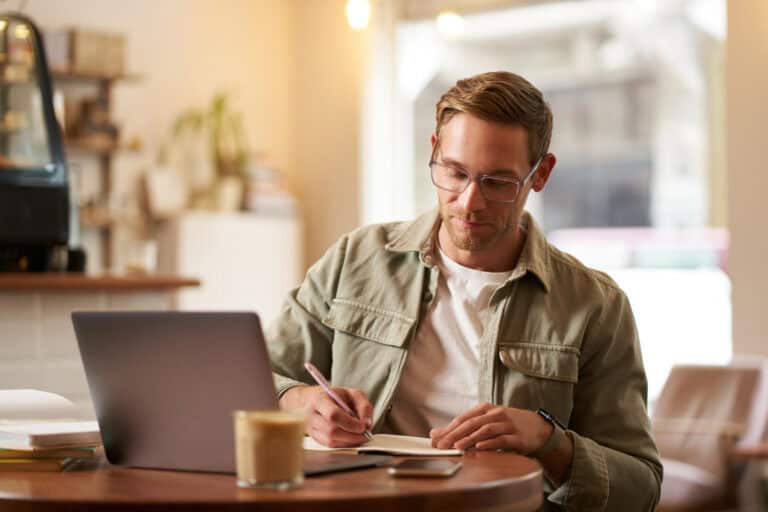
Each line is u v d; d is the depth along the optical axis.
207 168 5.66
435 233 2.15
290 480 1.39
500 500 1.43
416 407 2.06
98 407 1.62
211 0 5.82
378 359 2.09
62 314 3.45
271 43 6.14
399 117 6.10
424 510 1.36
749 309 4.70
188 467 1.57
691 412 4.28
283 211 5.89
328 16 6.07
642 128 9.62
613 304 2.09
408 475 1.48
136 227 5.36
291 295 2.28
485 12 5.82
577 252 8.60
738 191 4.73
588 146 9.98
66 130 5.05
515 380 2.01
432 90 7.12
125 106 5.40
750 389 4.23
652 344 6.44
